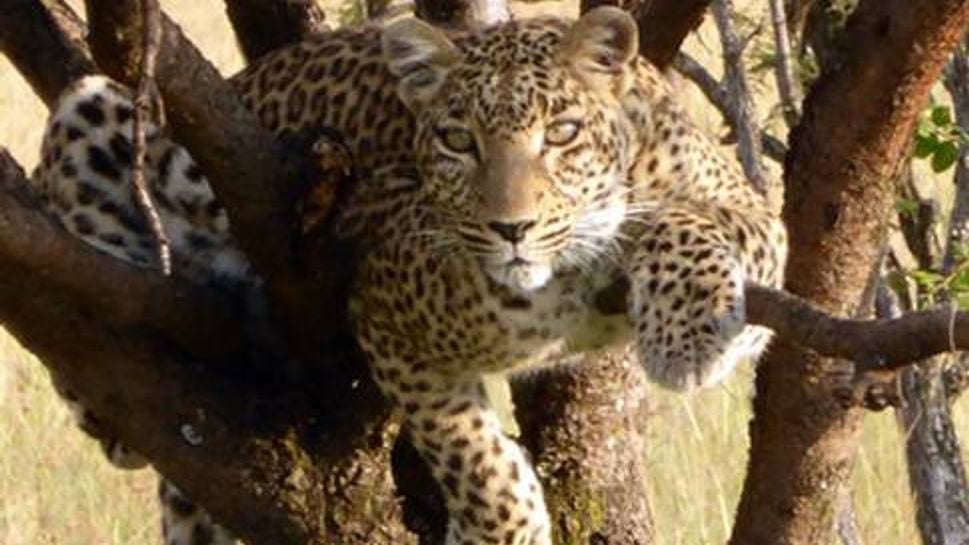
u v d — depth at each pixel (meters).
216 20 28.88
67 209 11.49
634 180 10.73
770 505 10.16
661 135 10.80
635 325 10.04
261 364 10.34
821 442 9.99
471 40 11.06
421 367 10.77
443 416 10.89
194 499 10.23
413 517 11.29
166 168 11.50
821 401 9.91
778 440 10.05
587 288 10.66
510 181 10.45
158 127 10.80
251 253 9.78
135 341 9.86
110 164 11.47
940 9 9.08
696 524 15.70
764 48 15.12
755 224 10.55
